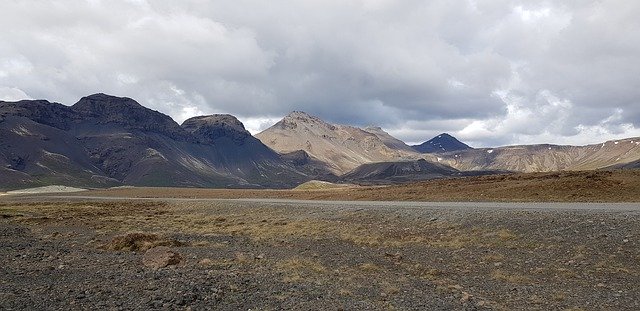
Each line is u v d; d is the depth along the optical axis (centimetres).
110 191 16400
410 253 2523
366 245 2816
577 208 3189
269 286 1770
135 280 1817
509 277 1950
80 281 1811
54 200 10225
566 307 1516
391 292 1705
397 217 3525
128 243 2903
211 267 2181
